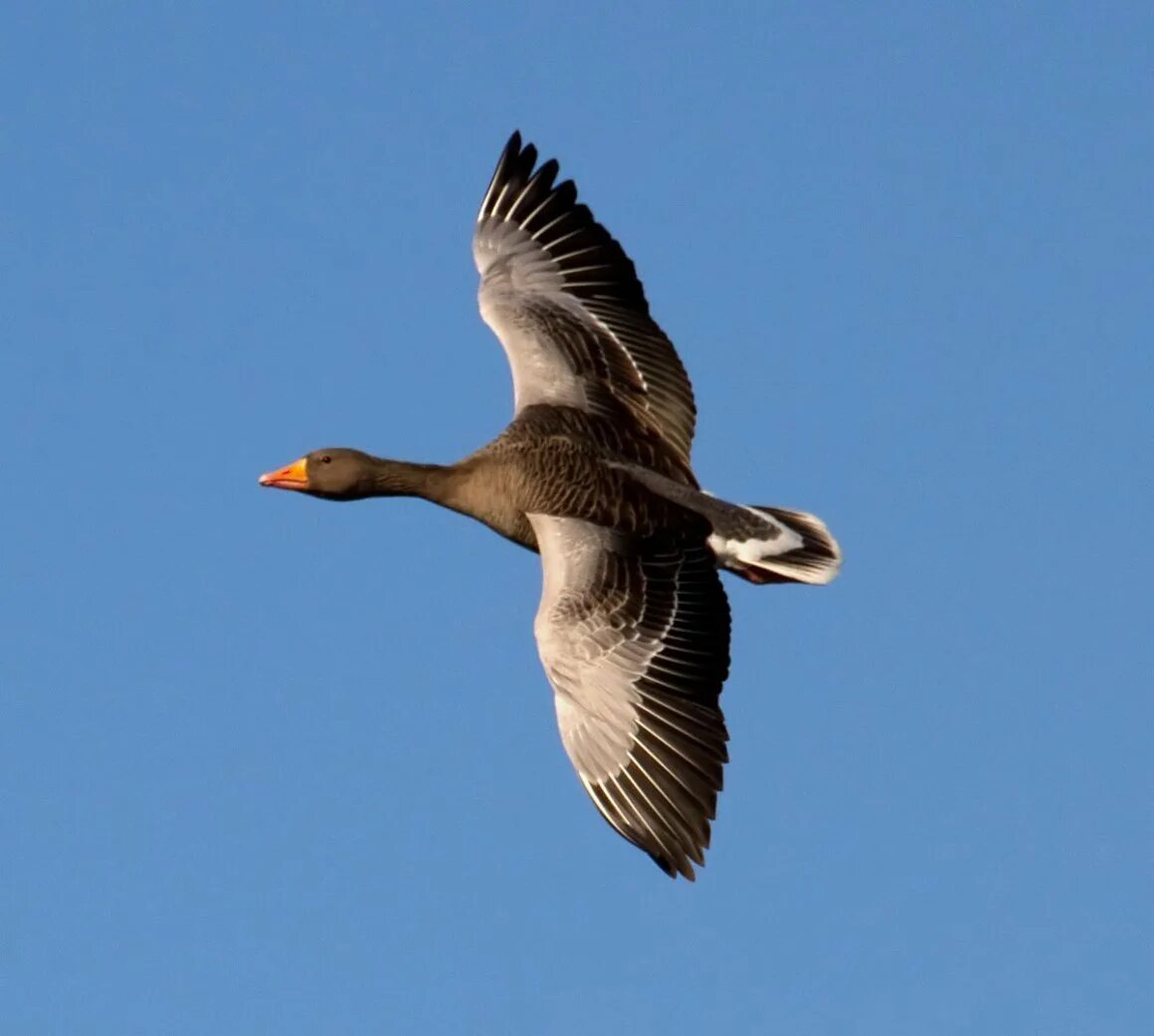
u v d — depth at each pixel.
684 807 16.30
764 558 17.80
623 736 16.50
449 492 18.27
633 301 19.34
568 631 16.73
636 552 17.33
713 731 16.58
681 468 18.70
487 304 19.41
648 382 19.06
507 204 19.80
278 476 19.67
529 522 17.94
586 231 19.55
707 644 17.00
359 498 19.66
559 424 18.33
